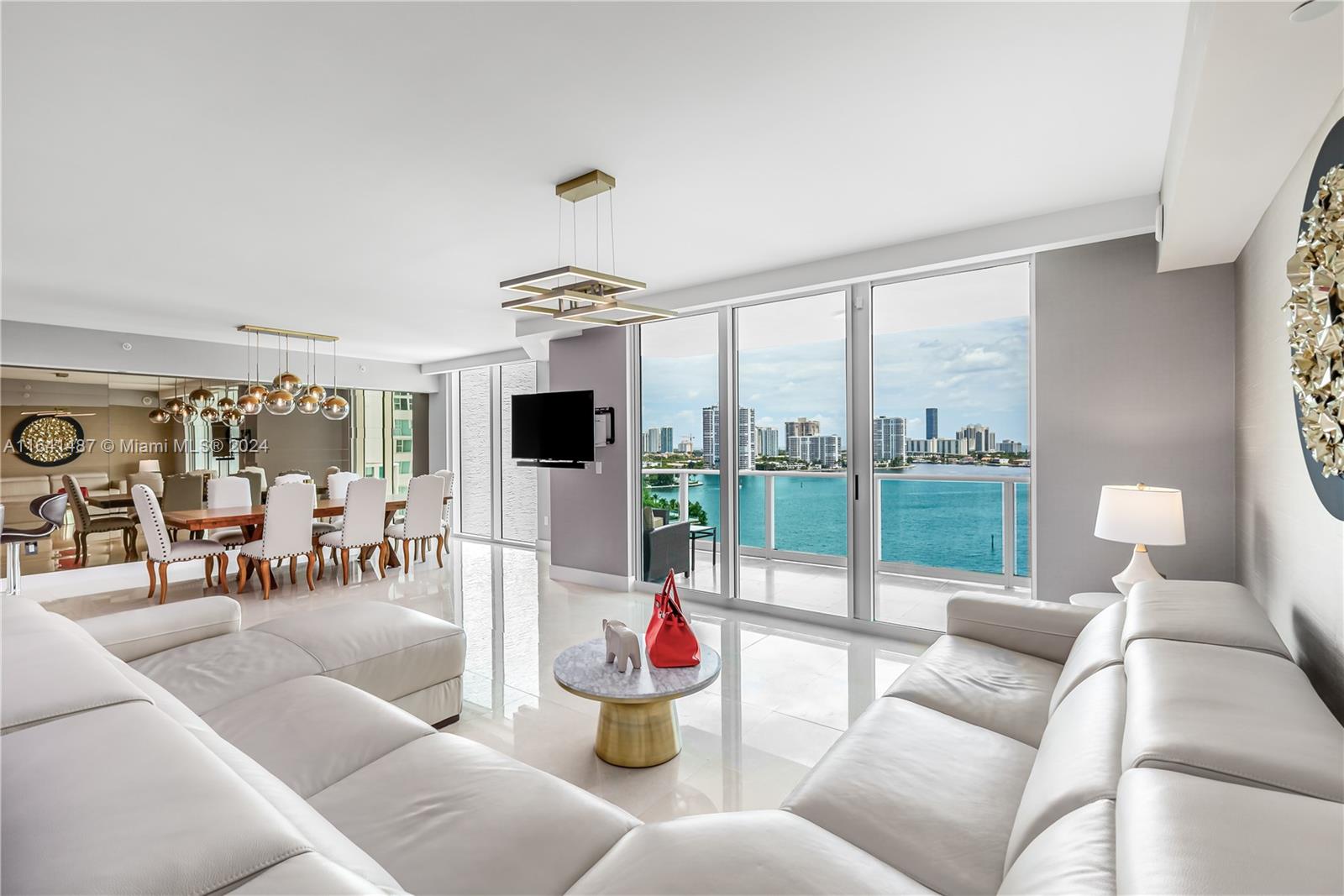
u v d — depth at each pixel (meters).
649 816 2.19
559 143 2.49
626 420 5.61
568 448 5.63
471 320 5.99
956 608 2.75
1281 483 2.20
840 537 4.53
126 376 6.52
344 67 1.97
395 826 1.44
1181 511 2.68
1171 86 2.11
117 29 1.76
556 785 1.60
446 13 1.72
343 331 6.54
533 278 2.95
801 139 2.49
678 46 1.89
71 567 6.11
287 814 1.13
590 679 2.51
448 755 1.74
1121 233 3.16
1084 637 2.09
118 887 0.76
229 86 2.07
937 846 1.38
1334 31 1.27
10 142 2.42
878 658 3.82
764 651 3.95
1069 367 3.50
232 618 2.77
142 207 3.09
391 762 1.71
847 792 1.56
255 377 7.41
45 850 0.83
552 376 6.18
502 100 2.18
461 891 1.24
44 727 1.16
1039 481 3.59
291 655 2.45
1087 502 3.45
